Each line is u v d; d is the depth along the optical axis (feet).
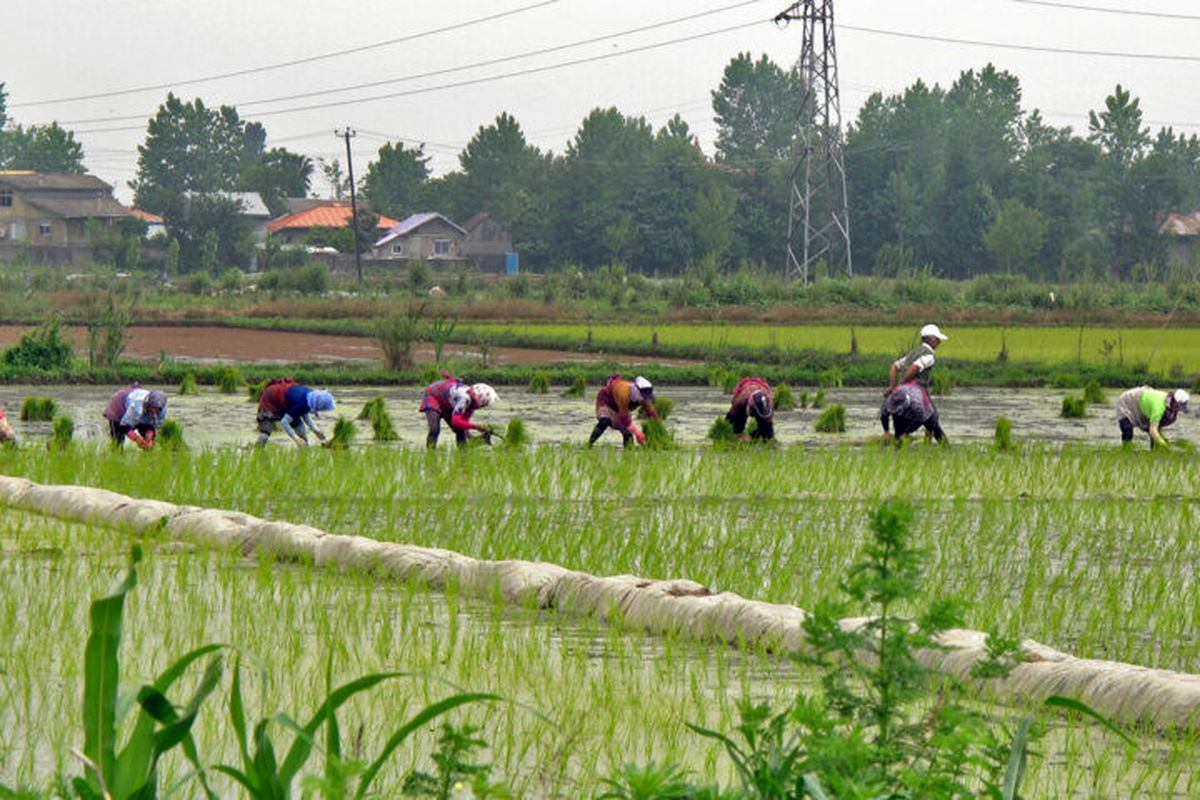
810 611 64.28
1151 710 52.34
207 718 48.21
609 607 70.28
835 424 192.24
